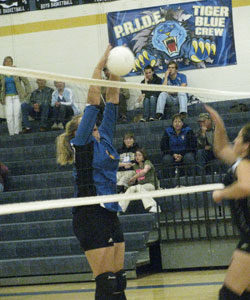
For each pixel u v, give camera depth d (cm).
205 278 894
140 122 1239
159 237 995
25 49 1458
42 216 1080
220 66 1389
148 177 1027
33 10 1455
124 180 1028
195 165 995
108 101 554
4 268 970
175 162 1061
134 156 1048
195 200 1030
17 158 1229
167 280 898
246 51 1384
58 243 994
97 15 1438
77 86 1180
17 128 1258
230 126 1203
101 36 1436
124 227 1008
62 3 1444
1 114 1314
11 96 1252
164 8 1416
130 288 852
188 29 1405
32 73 501
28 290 905
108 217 502
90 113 498
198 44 1397
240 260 445
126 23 1427
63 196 1094
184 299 752
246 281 445
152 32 1417
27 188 1151
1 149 1233
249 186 419
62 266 952
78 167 506
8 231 1049
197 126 1191
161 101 1220
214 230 991
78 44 1442
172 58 1406
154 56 1413
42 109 1223
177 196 1038
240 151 462
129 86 554
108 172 516
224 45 1388
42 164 1194
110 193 516
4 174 1148
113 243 499
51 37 1450
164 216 1038
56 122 1227
